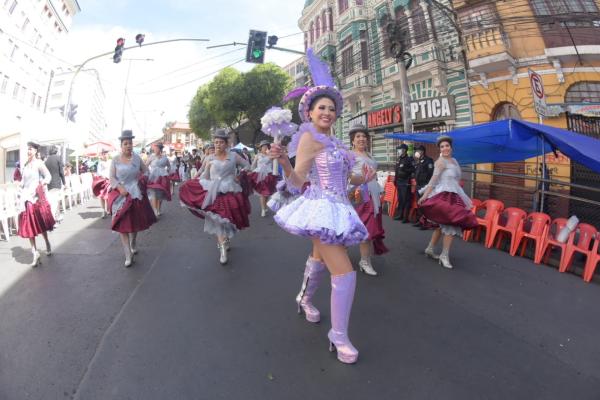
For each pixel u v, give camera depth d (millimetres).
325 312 3467
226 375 2484
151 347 2828
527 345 2951
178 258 5246
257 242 6152
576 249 4809
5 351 2789
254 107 27984
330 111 2658
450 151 5090
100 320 3301
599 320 3459
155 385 2377
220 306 3586
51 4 33500
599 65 9508
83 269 4766
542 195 6332
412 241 6367
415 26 13227
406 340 2979
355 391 2328
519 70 10570
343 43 17172
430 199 5027
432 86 13016
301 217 2520
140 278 4414
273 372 2521
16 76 28094
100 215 9078
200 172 5492
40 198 5035
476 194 11328
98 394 2289
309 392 2312
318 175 2637
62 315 3402
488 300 3854
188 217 8742
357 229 2508
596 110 9211
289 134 2516
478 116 11594
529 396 2318
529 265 5145
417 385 2395
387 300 3785
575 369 2637
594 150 5234
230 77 27625
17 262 5094
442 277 4531
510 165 10562
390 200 9062
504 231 5961
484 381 2457
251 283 4219
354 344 2900
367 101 16125
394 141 14609
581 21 9547
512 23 10469
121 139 4832
